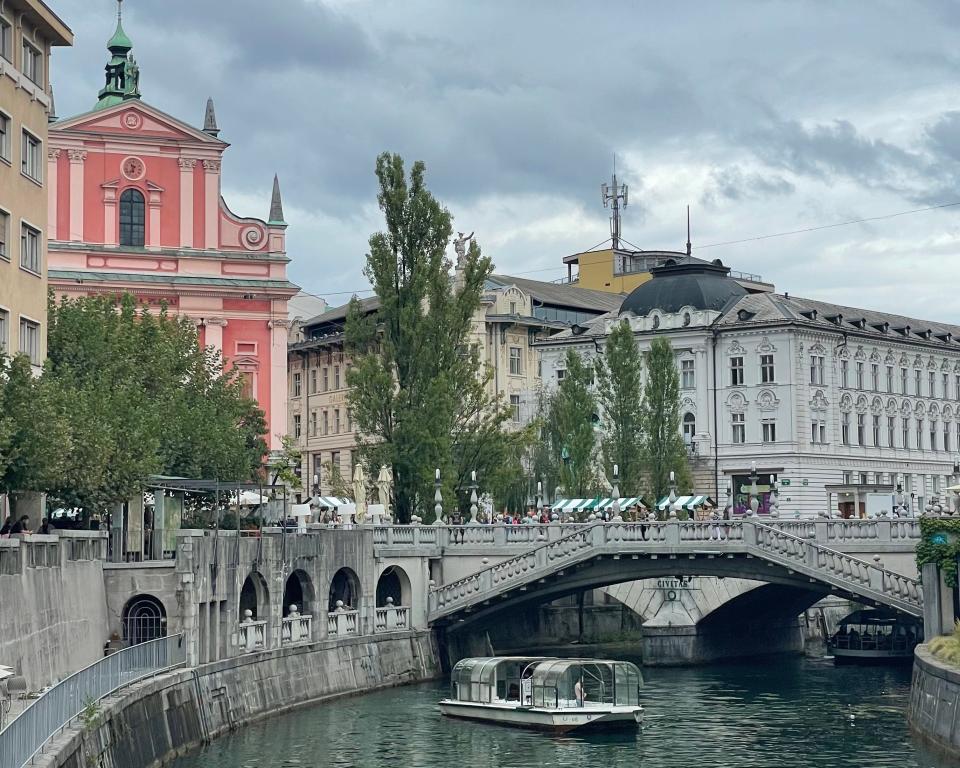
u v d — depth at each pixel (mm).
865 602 77312
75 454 61125
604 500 95438
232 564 68500
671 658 92562
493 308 150625
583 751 63312
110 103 114250
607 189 181125
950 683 57969
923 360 148750
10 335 65000
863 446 139875
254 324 109062
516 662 71500
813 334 134250
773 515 92125
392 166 93750
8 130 64938
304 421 159250
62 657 55375
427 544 85812
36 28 67875
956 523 68000
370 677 80062
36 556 52906
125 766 51125
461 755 62281
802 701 76250
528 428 96875
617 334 119875
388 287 93125
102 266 106000
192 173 108312
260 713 69312
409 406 92188
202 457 80375
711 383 135500
